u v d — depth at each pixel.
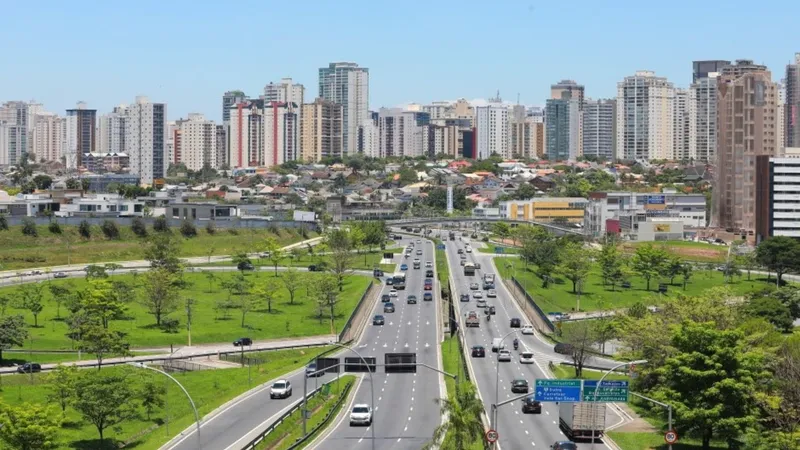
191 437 141.00
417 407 159.38
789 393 144.75
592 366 194.75
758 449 133.62
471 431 123.06
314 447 132.62
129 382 169.62
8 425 140.25
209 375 195.88
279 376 190.00
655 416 152.38
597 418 137.50
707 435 138.00
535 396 128.12
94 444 150.88
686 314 183.50
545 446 134.00
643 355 172.75
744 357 139.00
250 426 146.75
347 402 164.50
